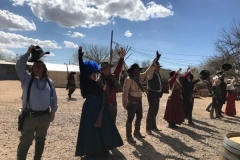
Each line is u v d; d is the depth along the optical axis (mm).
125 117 8859
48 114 3697
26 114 3520
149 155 4895
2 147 4895
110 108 4980
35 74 3578
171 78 7375
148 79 6406
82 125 4414
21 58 3449
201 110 11883
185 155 5016
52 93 3781
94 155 4566
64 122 7535
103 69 4922
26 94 3494
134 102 5590
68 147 5148
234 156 3168
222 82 9875
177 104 7328
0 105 10492
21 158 3557
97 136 4309
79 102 12969
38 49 3551
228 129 7680
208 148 5551
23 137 3555
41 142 3844
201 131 7219
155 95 6430
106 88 4660
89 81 4445
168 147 5473
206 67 33031
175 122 7285
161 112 10586
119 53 5219
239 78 24656
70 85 14852
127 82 5473
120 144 4508
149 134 6492
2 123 6926
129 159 4629
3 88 20672
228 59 25734
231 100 10594
